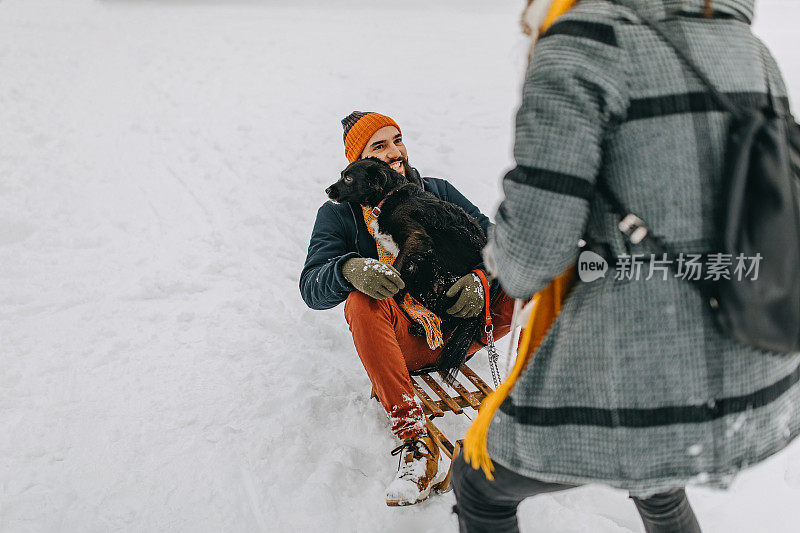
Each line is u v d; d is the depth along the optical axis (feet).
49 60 34.58
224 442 8.95
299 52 36.65
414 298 8.91
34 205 16.80
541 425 4.59
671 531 5.69
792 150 4.32
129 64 34.30
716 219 4.06
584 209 4.13
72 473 8.39
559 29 4.31
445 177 18.29
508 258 4.35
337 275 8.34
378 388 8.24
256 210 16.94
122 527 7.63
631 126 4.09
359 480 8.41
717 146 4.07
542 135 4.10
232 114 25.57
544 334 4.75
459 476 5.68
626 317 4.21
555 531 7.51
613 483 4.38
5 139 21.91
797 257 3.92
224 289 13.26
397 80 29.91
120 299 12.71
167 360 10.84
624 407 4.24
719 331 4.18
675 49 4.13
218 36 41.91
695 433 4.21
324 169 19.63
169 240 15.35
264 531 7.62
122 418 9.42
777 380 4.41
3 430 9.09
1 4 53.47
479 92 27.68
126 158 20.89
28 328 11.62
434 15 52.70
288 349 11.18
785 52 29.76
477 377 9.28
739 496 7.88
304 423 9.32
